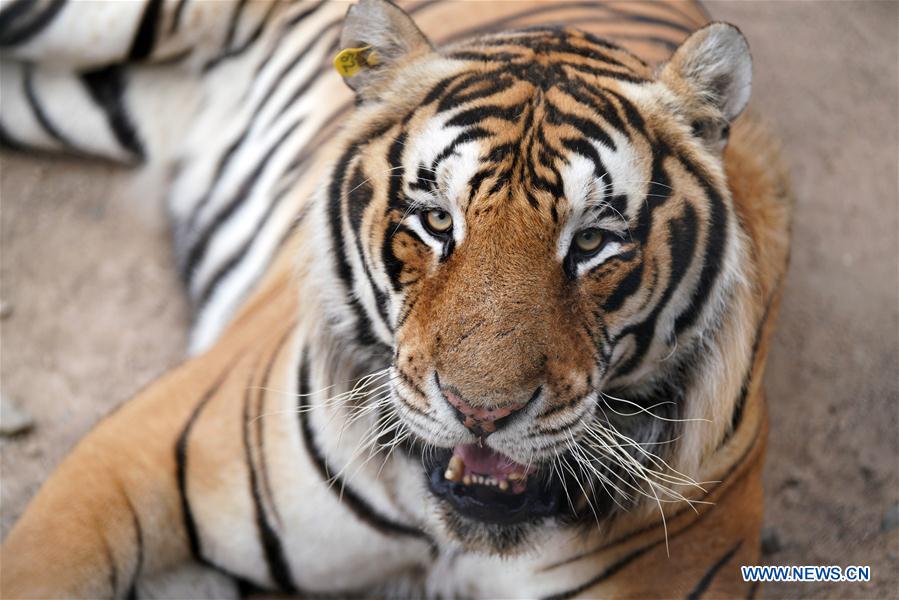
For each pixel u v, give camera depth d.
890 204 10.22
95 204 8.98
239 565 6.32
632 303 5.00
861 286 9.45
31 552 5.80
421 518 6.05
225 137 8.55
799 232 9.80
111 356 7.96
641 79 5.32
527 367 4.61
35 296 8.27
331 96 7.89
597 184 4.76
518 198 4.70
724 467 6.04
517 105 4.94
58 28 8.41
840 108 11.16
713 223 5.21
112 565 5.94
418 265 4.93
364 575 6.51
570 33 5.73
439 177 4.84
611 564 6.10
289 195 7.70
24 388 7.63
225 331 6.99
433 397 4.77
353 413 5.75
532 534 5.43
